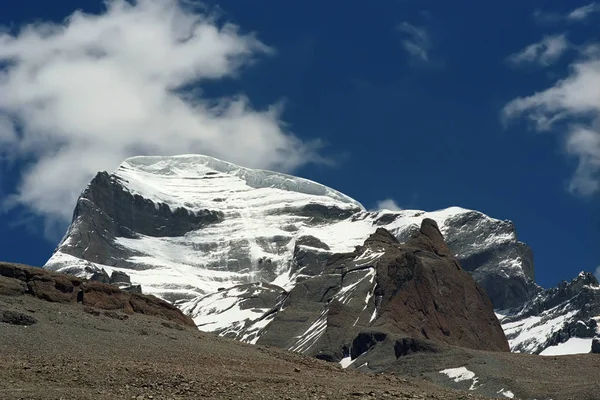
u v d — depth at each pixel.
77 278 139.62
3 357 103.31
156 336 125.19
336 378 111.69
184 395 91.25
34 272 134.50
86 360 106.00
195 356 116.81
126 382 95.00
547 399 143.50
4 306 120.88
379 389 101.62
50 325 118.75
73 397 86.81
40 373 96.12
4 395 85.81
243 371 111.19
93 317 127.50
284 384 100.31
